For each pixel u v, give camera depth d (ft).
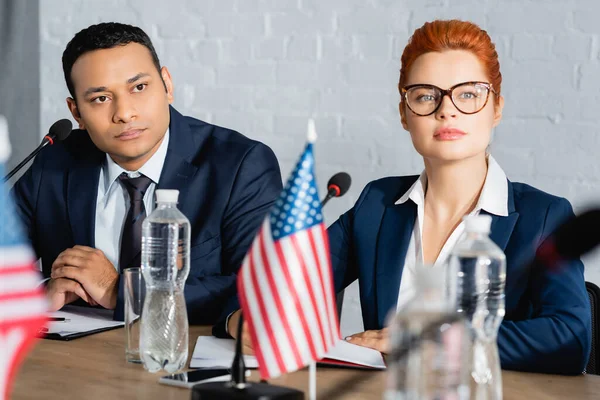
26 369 4.08
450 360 2.62
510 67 7.97
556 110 7.82
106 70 5.87
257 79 9.05
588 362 5.16
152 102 6.01
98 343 4.69
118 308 5.31
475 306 3.59
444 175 4.95
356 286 8.64
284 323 3.25
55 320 5.26
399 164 8.46
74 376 3.94
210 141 6.55
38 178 6.64
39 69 10.00
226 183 6.25
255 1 9.02
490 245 3.69
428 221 5.11
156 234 4.67
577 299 4.41
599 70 7.64
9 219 2.75
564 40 7.76
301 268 3.28
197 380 3.79
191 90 9.36
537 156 7.91
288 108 8.91
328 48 8.70
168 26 9.43
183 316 4.08
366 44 8.54
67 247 6.49
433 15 8.25
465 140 4.74
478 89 4.73
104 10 9.74
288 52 8.89
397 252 5.14
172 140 6.37
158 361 4.01
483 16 8.05
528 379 4.04
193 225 6.20
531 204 4.89
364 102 8.57
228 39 9.16
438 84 4.75
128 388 3.73
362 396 3.61
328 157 8.75
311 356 3.29
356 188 8.61
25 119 9.98
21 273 2.76
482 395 3.40
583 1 7.67
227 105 9.20
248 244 6.11
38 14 9.98
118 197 6.31
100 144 6.07
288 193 3.32
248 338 4.49
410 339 2.65
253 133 9.09
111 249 6.26
